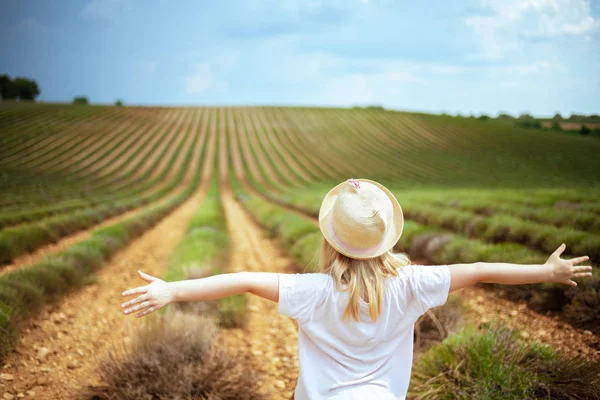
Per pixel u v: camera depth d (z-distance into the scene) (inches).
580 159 2795.3
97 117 3996.1
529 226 357.1
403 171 2637.8
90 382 147.9
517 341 149.3
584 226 387.9
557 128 3954.2
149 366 137.1
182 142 3494.1
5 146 2935.5
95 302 259.6
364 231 72.8
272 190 2121.1
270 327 219.6
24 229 476.1
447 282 75.6
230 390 135.0
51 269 271.6
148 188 2166.6
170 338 150.7
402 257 82.0
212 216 659.4
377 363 76.4
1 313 180.5
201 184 2480.3
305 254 335.6
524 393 121.1
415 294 75.6
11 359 166.9
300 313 73.8
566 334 193.3
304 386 75.5
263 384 154.3
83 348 185.5
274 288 74.0
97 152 3019.2
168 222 849.5
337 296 74.5
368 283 74.5
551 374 133.0
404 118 4377.5
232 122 4190.5
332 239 76.5
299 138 3727.9
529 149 3191.4
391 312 75.4
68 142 3198.8
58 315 227.1
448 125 4158.5
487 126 4148.6
